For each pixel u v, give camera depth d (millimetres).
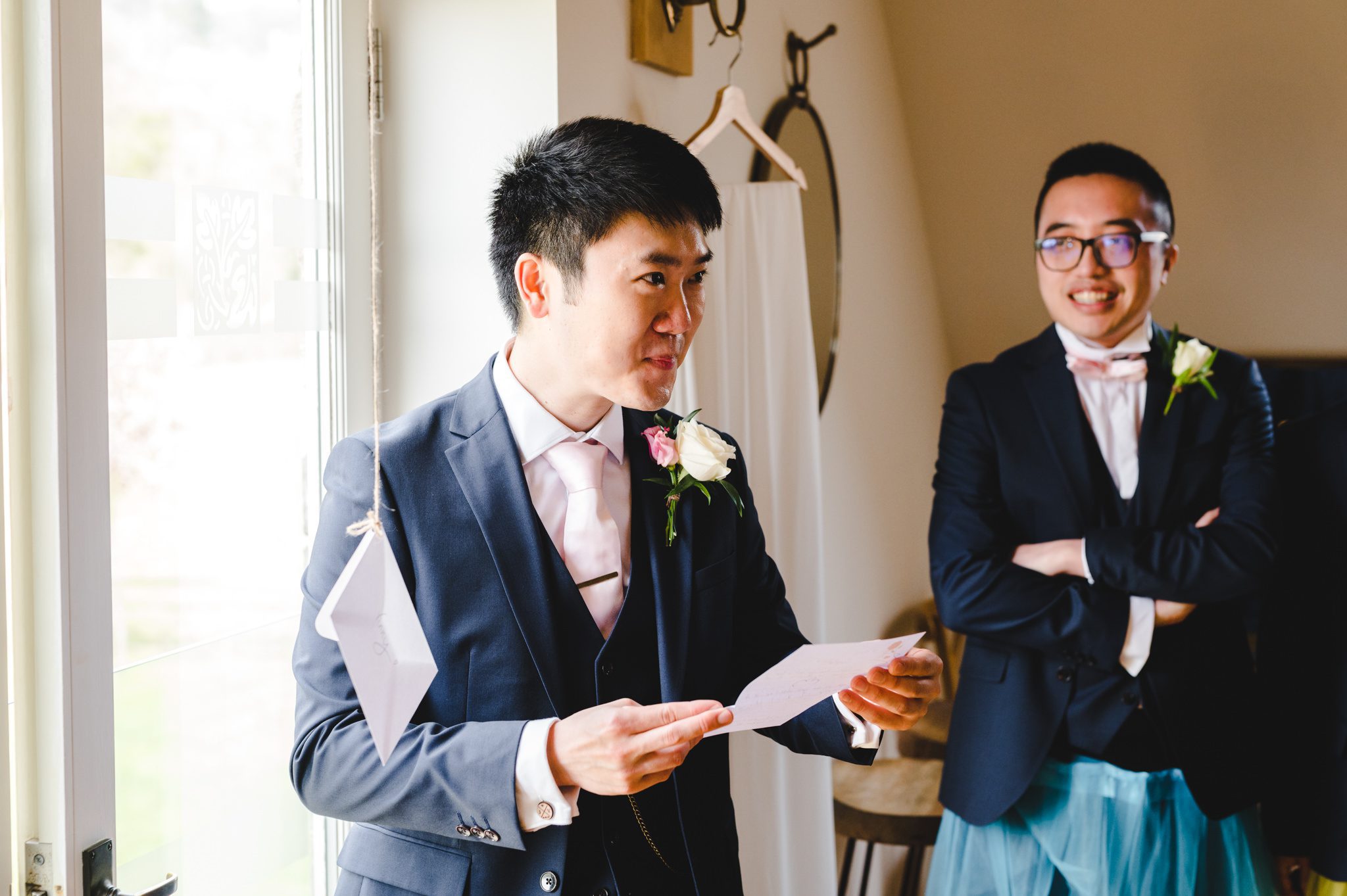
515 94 1646
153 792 1311
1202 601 1901
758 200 2041
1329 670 2006
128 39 1258
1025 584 1957
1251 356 3338
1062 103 3041
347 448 1169
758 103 2387
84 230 1103
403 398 1722
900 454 3309
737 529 1314
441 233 1688
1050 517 2039
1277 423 3201
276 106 1511
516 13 1639
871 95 3025
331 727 1103
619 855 1146
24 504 1079
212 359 1397
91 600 1119
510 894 1103
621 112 1825
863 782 2748
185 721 1362
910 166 3309
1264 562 1887
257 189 1475
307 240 1574
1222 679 1967
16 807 1091
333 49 1605
